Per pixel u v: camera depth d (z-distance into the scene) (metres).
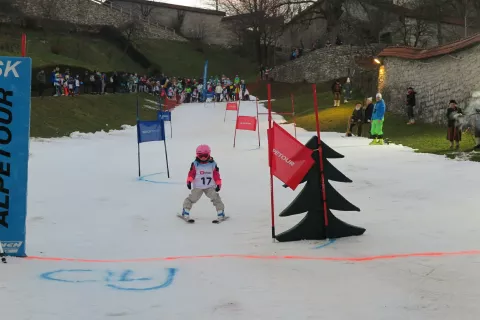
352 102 33.28
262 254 5.41
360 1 54.22
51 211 7.91
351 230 6.18
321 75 54.47
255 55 73.50
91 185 10.42
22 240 5.23
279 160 6.08
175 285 4.32
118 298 3.96
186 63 66.56
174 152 16.73
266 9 67.56
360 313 3.67
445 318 3.58
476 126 14.38
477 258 5.04
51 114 24.17
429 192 8.80
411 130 21.88
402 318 3.58
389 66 29.02
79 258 5.33
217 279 4.48
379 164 12.53
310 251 5.51
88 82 39.12
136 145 19.31
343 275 4.60
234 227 6.90
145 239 6.25
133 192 9.70
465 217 6.93
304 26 69.25
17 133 5.16
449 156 13.55
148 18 74.31
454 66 21.16
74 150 17.02
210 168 7.30
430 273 4.61
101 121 27.05
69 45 49.69
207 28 78.00
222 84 49.50
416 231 6.27
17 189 5.19
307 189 6.11
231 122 30.31
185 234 6.50
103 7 65.31
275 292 4.13
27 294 3.99
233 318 3.57
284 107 38.19
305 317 3.59
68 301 3.87
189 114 36.25
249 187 10.12
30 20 50.31
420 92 24.61
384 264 4.93
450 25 50.41
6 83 5.10
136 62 60.03
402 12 50.97
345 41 57.69
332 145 17.56
